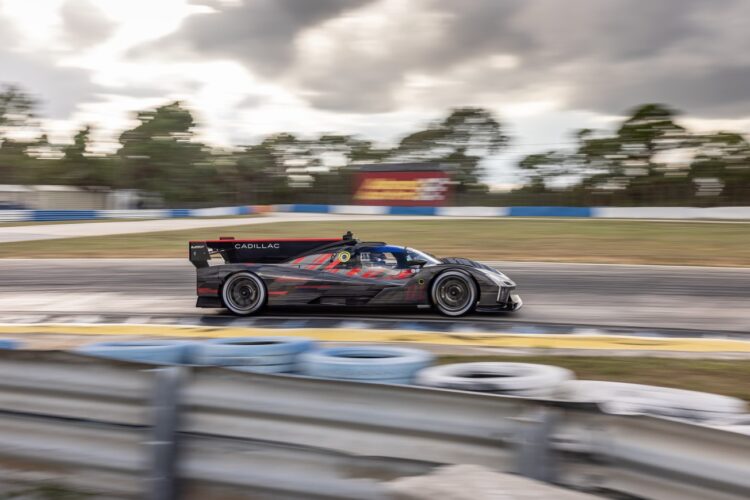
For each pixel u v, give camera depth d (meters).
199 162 79.44
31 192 54.22
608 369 5.74
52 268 15.23
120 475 2.87
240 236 24.42
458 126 83.31
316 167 83.44
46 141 86.19
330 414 2.73
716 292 11.09
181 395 2.82
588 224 32.00
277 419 2.77
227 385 2.81
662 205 60.09
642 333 7.64
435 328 7.77
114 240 22.92
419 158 84.25
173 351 4.85
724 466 2.26
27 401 3.00
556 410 2.49
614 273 13.75
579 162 68.81
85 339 7.59
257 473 2.78
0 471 3.01
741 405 3.86
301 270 8.42
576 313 9.02
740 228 28.31
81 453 2.92
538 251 18.61
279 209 56.88
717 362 6.00
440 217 44.50
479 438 2.58
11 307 10.09
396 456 2.67
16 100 85.00
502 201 60.28
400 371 4.32
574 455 2.46
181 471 2.81
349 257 8.42
